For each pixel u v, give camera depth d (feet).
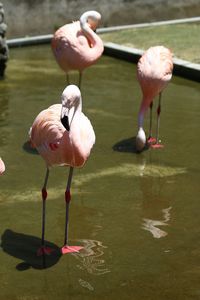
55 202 24.26
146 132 32.12
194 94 38.52
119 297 17.94
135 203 24.17
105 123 33.32
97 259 20.07
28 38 53.31
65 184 25.94
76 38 32.99
